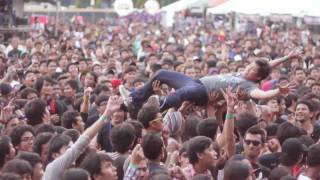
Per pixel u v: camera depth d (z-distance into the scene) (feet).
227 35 146.82
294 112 50.14
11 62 78.38
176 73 42.88
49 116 45.75
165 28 166.61
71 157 32.50
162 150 34.35
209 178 31.86
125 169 33.65
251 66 41.29
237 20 157.28
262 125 44.73
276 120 50.52
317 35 136.67
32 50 96.78
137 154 32.45
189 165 34.22
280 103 51.62
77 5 291.99
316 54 91.91
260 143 37.70
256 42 116.37
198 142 33.91
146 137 33.88
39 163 32.78
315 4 110.32
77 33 144.15
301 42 123.44
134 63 78.18
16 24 125.29
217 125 38.96
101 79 65.00
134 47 115.75
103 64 80.74
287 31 139.54
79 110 54.34
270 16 141.90
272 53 100.42
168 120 40.63
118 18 235.40
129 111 43.16
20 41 106.42
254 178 35.04
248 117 41.19
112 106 33.81
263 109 50.01
